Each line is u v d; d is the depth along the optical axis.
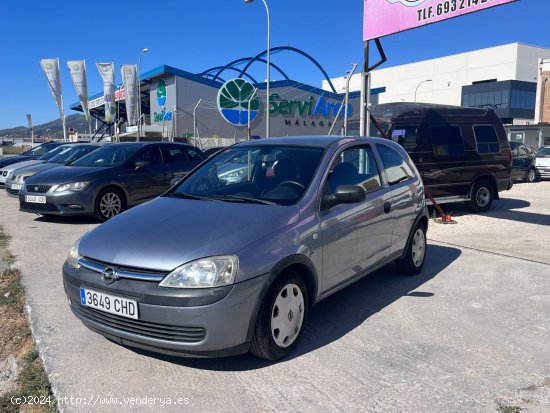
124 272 3.12
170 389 3.07
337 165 4.23
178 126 41.75
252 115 41.38
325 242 3.74
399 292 4.99
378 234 4.56
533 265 6.02
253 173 4.25
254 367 3.36
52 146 17.05
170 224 3.47
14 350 3.70
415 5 8.65
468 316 4.34
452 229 8.45
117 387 3.09
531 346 3.72
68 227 8.50
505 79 72.50
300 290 3.55
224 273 3.01
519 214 10.12
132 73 32.59
